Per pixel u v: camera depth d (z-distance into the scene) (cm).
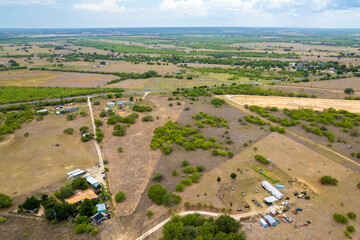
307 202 7456
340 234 6316
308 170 9162
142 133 12512
